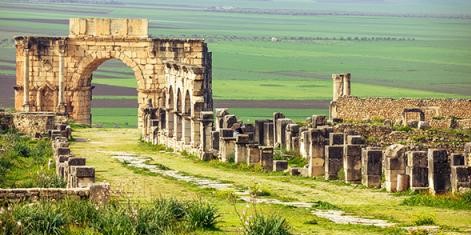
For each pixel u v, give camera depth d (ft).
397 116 564.30
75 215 262.88
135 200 304.50
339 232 273.33
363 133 467.11
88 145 529.86
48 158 441.68
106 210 265.34
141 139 566.36
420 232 273.54
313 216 297.53
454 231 277.23
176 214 274.98
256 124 502.38
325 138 402.31
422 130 476.95
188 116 507.30
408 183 354.13
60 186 331.36
